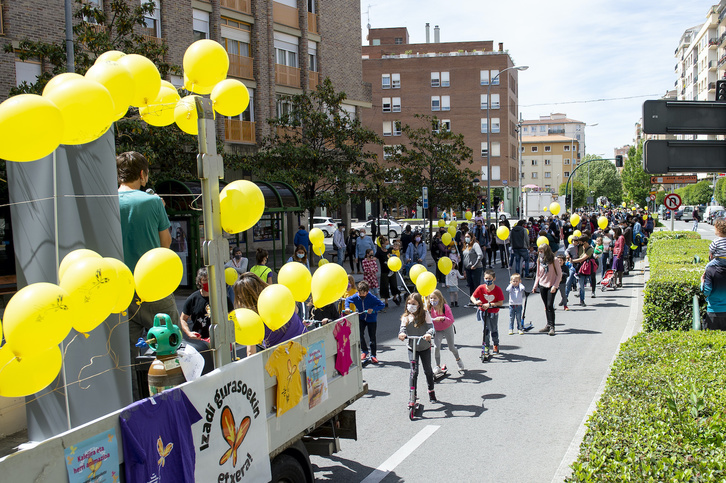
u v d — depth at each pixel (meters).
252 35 28.09
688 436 3.63
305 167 24.02
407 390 8.23
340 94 24.94
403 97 71.44
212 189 3.53
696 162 5.57
